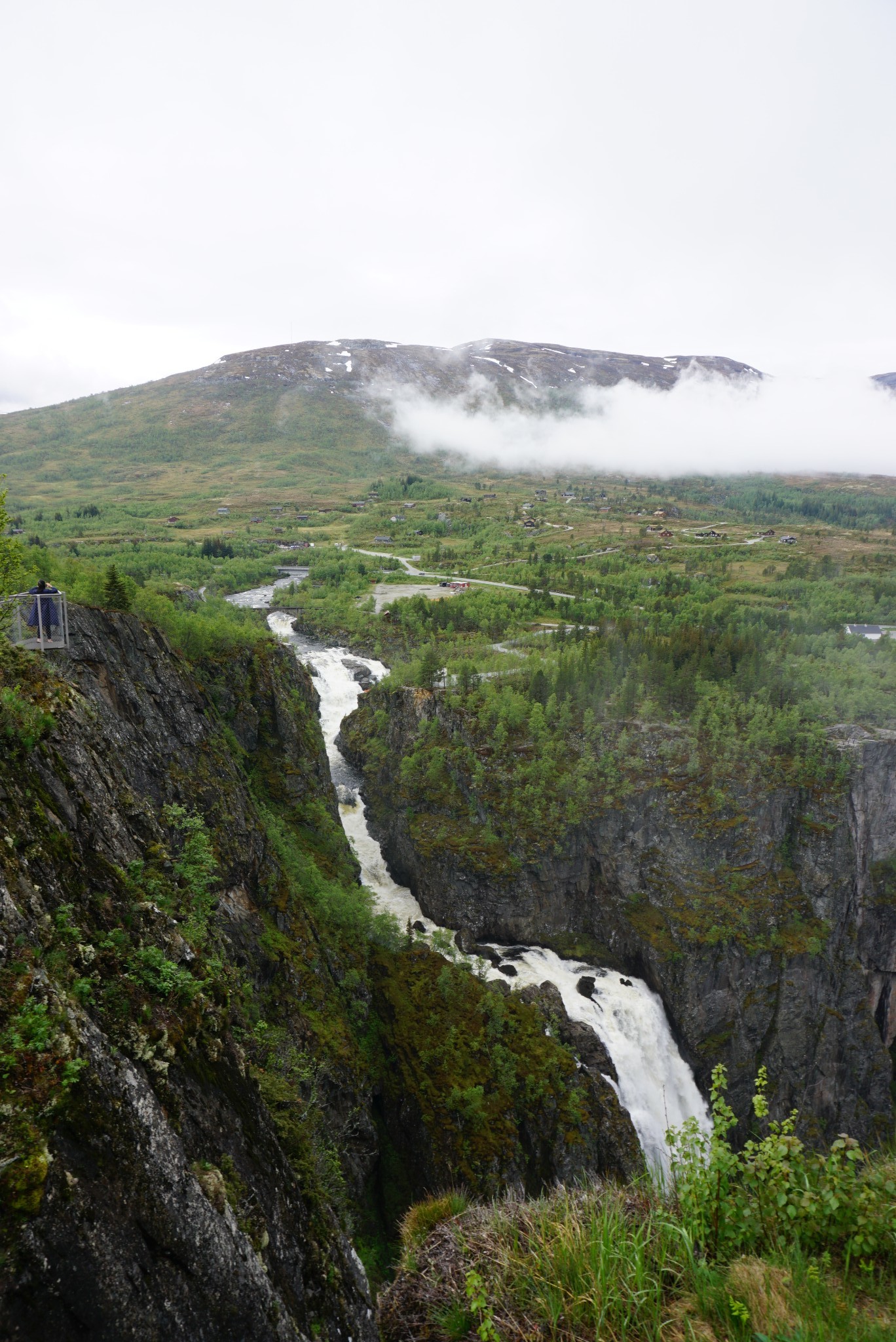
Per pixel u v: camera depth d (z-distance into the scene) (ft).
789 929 248.73
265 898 145.38
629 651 328.08
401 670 349.00
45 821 43.96
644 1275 29.89
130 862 57.26
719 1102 35.91
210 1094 39.40
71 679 105.60
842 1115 250.16
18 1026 29.14
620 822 256.11
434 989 186.39
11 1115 26.40
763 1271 29.43
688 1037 234.79
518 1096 170.91
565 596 563.07
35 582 131.44
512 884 249.14
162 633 168.96
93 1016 33.60
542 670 306.76
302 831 214.90
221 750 160.04
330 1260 43.68
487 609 484.33
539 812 253.85
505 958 243.60
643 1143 207.10
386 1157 154.51
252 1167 39.73
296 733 240.94
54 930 35.73
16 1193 24.41
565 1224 34.76
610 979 242.78
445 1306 35.58
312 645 449.89
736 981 240.94
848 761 260.21
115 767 69.72
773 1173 33.09
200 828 100.63
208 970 48.32
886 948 264.11
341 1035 143.33
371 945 196.24
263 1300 33.42
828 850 255.50
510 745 270.05
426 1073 164.86
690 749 265.75
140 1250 28.25
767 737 267.39
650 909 249.34
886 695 286.66
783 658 333.62
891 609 477.36
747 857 253.65
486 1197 148.36
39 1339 23.25
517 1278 33.30
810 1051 245.65
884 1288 28.45
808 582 581.12
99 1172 28.09
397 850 277.23
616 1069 205.36
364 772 318.04
